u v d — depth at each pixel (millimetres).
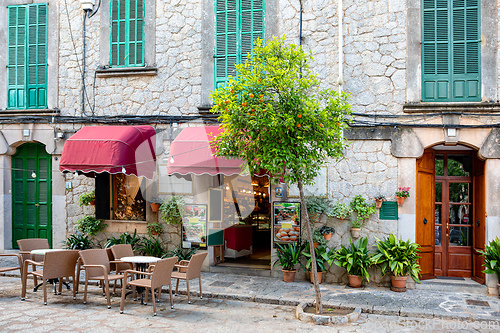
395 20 6453
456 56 6293
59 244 7594
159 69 7344
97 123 7480
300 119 4426
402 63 6406
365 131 6473
